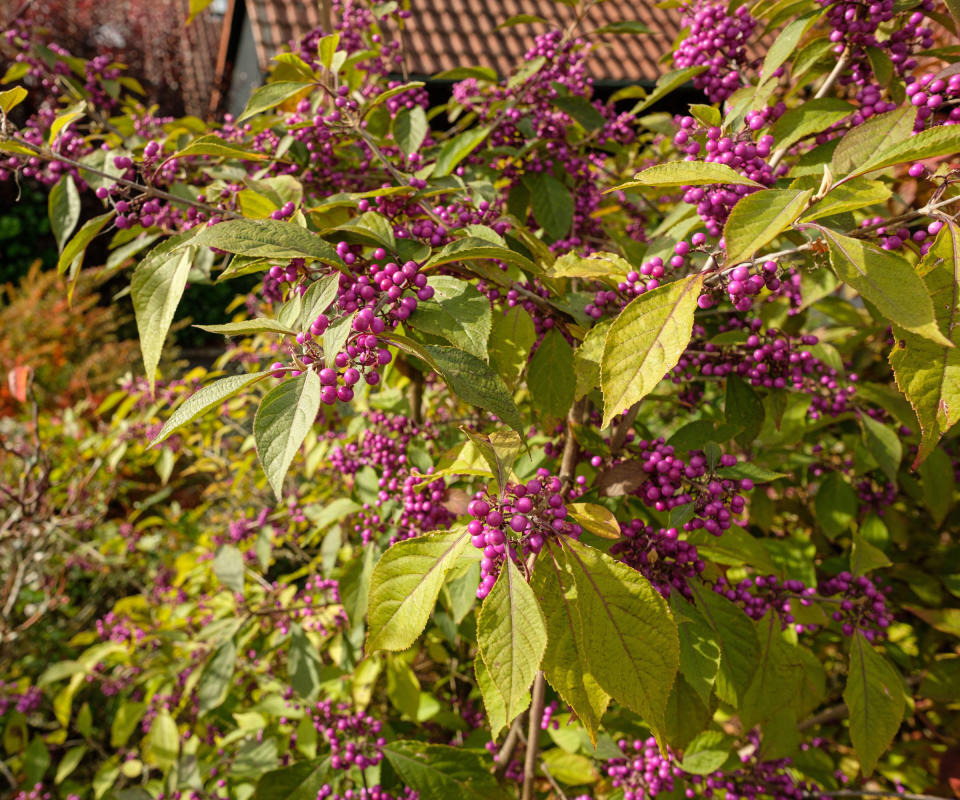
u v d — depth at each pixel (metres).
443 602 2.87
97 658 3.74
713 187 1.42
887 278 1.06
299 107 2.26
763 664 1.90
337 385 1.09
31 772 3.67
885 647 2.69
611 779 2.60
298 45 2.94
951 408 1.10
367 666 3.02
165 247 1.59
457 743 3.39
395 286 1.31
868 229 1.37
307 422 1.04
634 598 1.19
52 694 4.73
